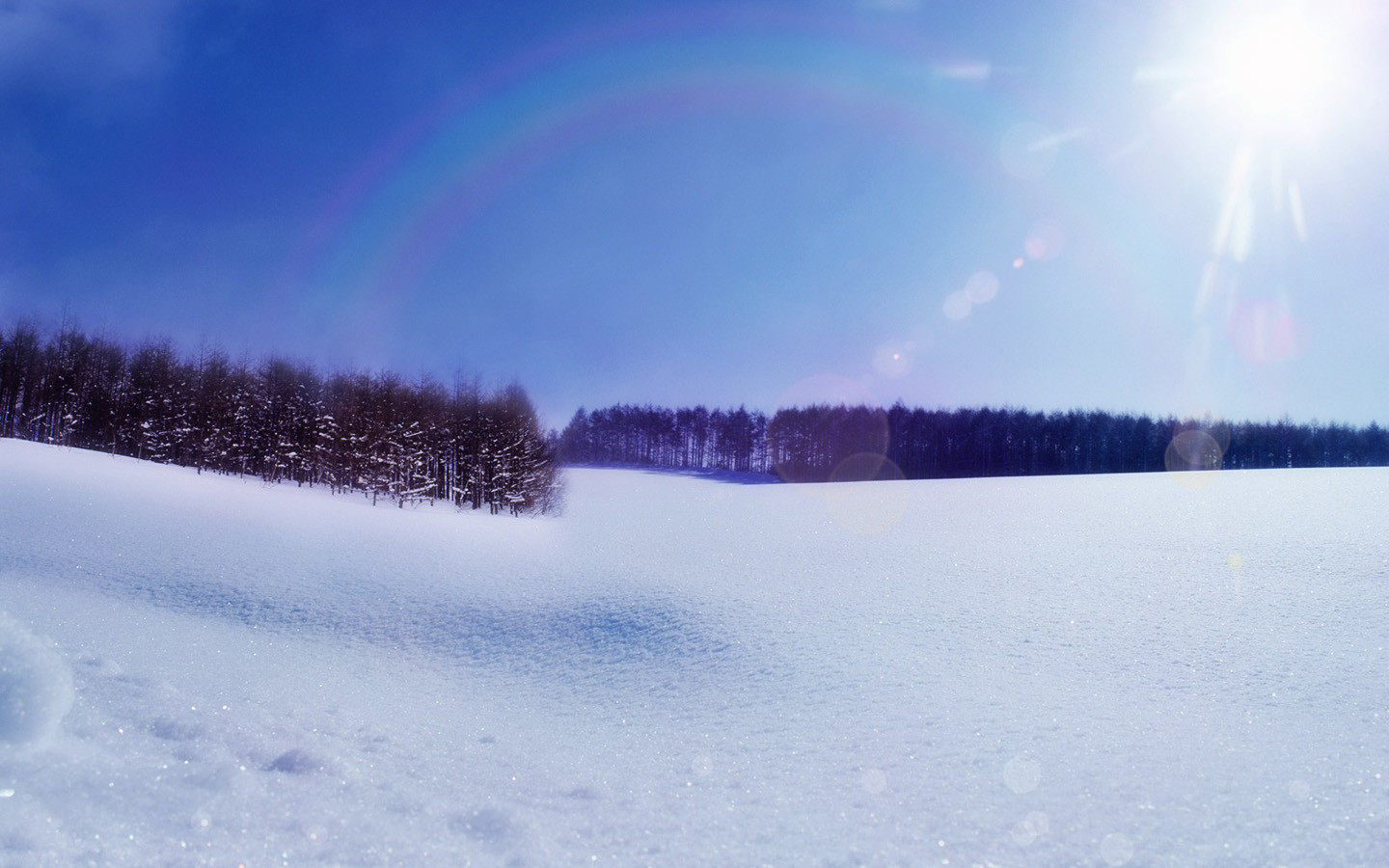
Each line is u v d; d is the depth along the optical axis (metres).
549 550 15.19
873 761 4.33
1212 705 5.24
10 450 20.77
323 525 15.94
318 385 34.31
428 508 28.16
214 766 3.29
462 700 6.15
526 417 34.22
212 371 33.50
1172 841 3.16
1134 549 13.64
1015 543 15.12
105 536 11.65
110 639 6.19
